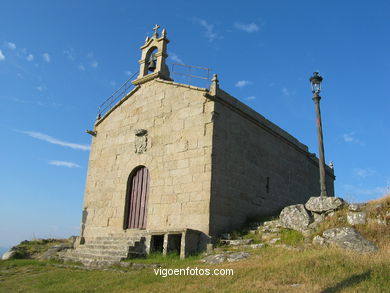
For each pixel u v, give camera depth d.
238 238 16.64
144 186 20.69
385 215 13.32
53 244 24.03
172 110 20.36
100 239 20.52
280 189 22.70
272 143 22.83
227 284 10.20
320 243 13.26
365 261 10.46
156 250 17.42
